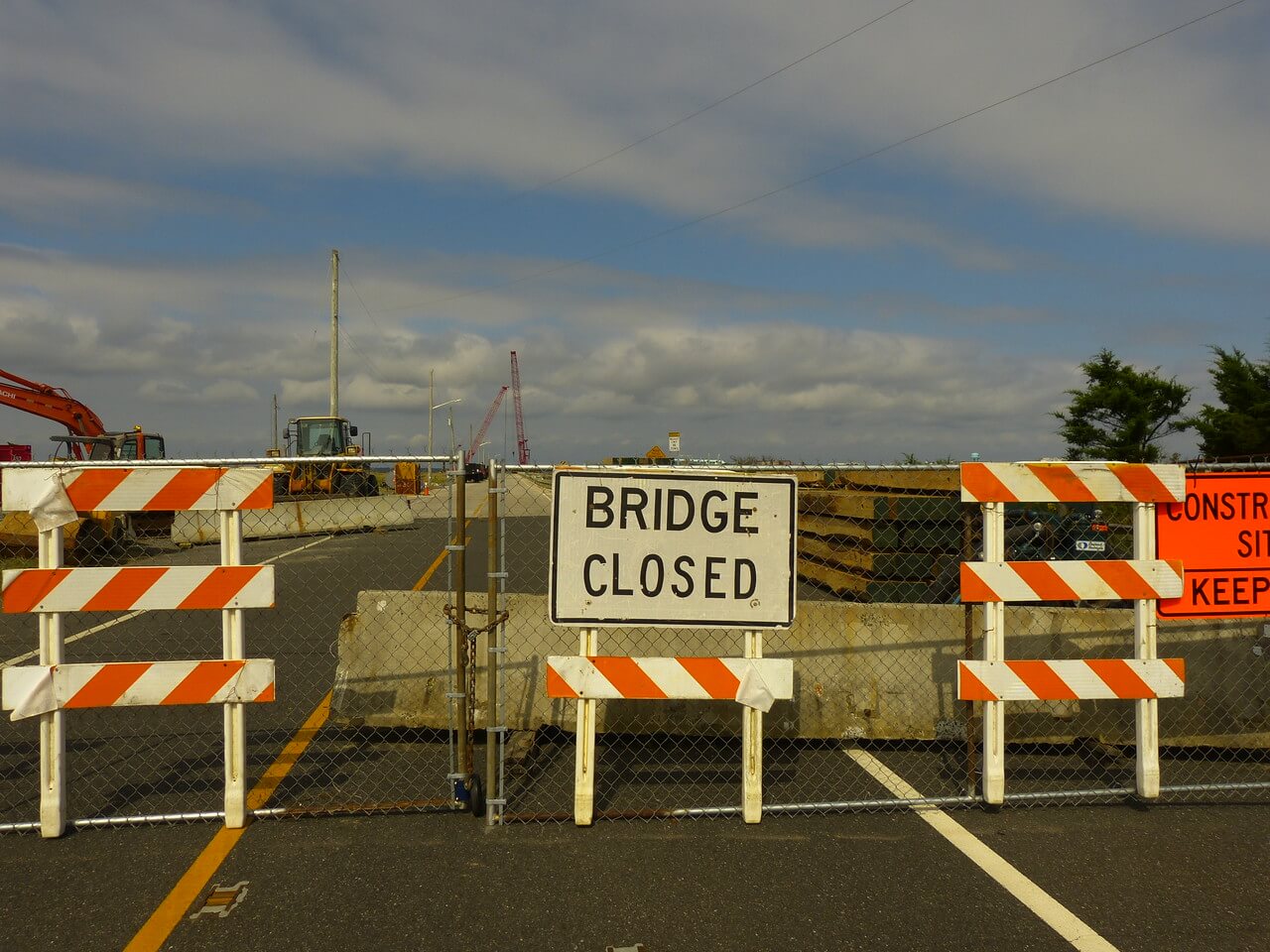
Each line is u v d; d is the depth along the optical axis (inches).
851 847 183.9
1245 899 161.9
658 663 192.2
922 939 148.2
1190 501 211.8
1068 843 186.2
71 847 182.7
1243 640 241.6
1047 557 400.2
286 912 156.1
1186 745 238.8
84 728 261.6
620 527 191.3
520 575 611.8
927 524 400.5
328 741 249.4
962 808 205.6
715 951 144.4
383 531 925.8
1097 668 202.7
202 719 270.2
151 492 187.9
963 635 241.3
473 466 207.3
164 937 148.3
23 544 668.7
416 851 180.9
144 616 451.5
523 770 225.8
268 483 191.5
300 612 457.7
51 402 1045.8
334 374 1615.4
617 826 194.1
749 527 193.6
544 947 145.3
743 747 197.8
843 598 453.4
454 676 246.4
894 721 244.7
